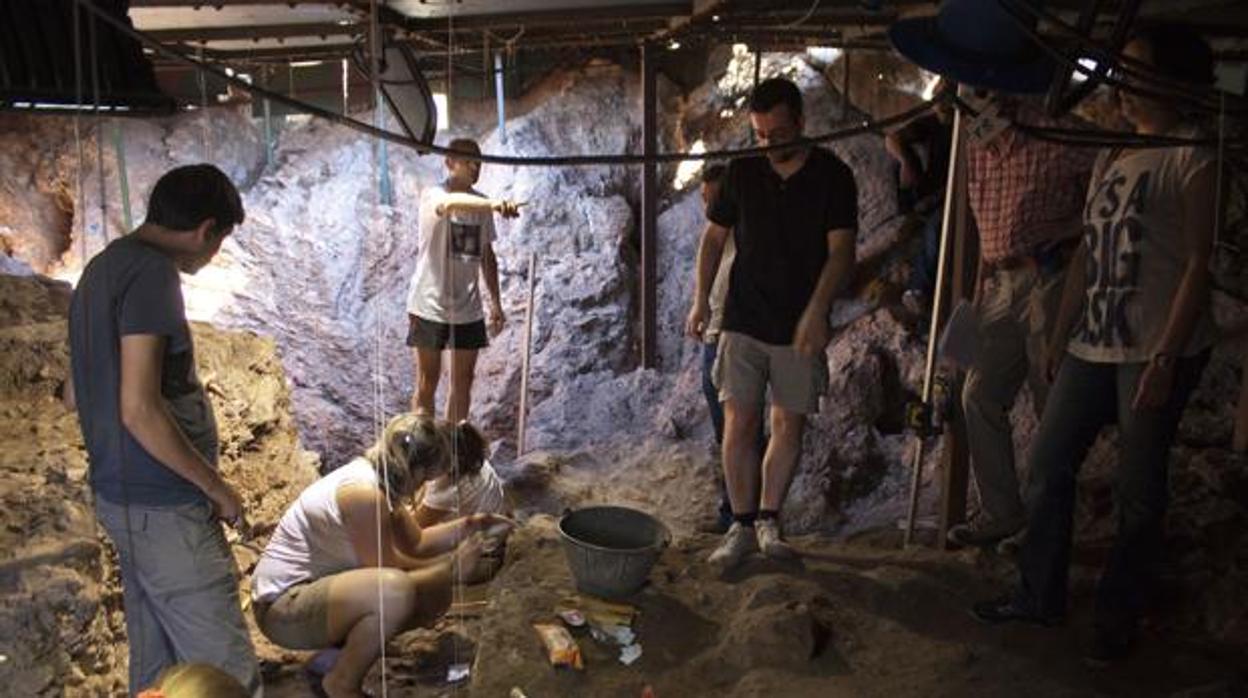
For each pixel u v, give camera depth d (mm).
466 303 5281
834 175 3539
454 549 3678
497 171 7574
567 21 5465
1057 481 3172
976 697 2941
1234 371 4711
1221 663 3094
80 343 2494
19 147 7477
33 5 2811
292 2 4562
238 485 4254
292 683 3477
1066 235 3455
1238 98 2041
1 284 4734
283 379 4961
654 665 3191
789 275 3580
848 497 5566
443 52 6641
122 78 2949
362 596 3152
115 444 2518
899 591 3498
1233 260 4992
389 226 7746
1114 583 3049
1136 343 2912
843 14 5277
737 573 3703
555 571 3742
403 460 3420
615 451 6375
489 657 3203
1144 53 2766
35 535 2926
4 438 3543
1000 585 3613
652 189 7066
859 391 5789
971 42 2160
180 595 2619
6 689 2604
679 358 7242
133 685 2734
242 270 7645
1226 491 4012
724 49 7535
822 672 3094
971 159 3611
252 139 7867
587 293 7426
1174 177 2838
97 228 7426
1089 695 2941
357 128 2146
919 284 5852
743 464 3732
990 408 3674
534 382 7344
